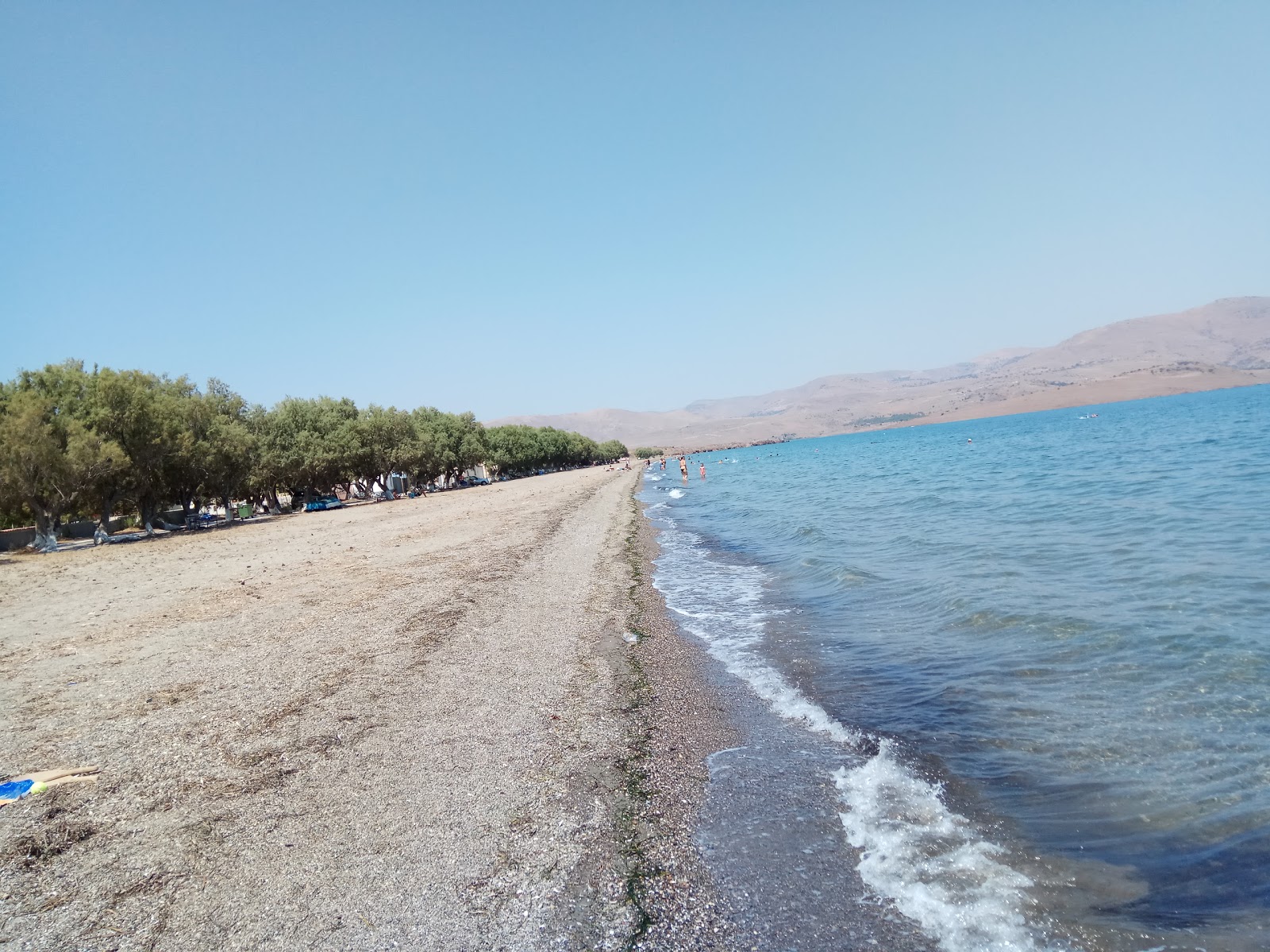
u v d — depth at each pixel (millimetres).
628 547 27312
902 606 15250
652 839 6418
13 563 35062
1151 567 16578
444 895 5613
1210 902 5062
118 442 41031
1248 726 7758
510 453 126250
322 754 8477
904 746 8133
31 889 5918
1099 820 6242
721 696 10328
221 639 14758
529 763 8078
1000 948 4738
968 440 120938
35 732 9773
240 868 6098
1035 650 11242
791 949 4879
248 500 67125
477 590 18672
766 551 25516
